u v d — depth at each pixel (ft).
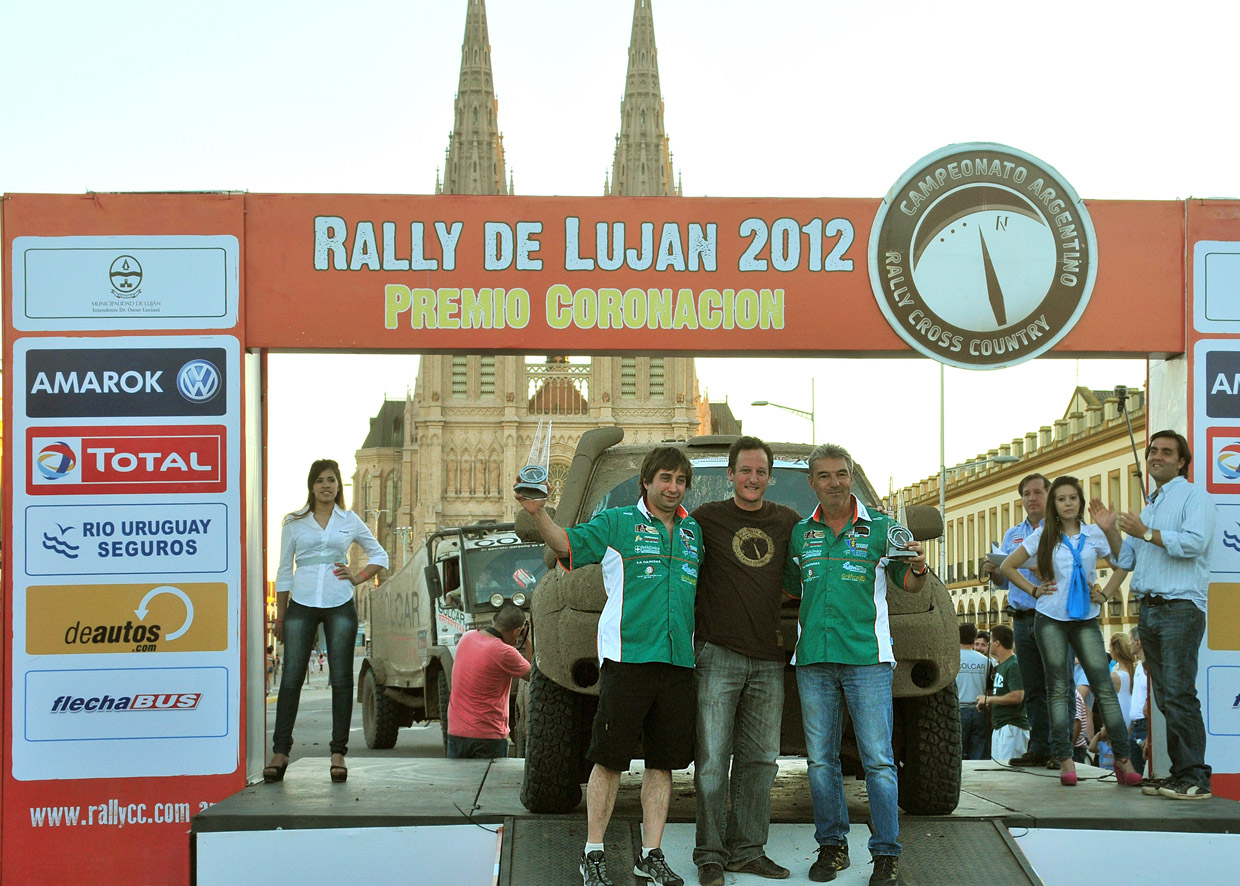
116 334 23.18
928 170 23.88
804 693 18.15
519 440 397.60
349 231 23.52
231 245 23.36
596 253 23.71
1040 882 17.44
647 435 402.72
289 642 24.12
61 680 22.75
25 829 22.58
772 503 18.89
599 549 17.62
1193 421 24.11
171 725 22.80
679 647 17.34
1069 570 24.84
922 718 20.03
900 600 19.60
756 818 18.11
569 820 19.16
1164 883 19.12
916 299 23.76
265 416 24.02
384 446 489.26
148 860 22.63
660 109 440.86
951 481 203.92
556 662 19.48
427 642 55.11
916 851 18.21
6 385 23.06
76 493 22.98
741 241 23.81
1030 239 23.91
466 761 28.45
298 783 23.52
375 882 19.07
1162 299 24.14
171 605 22.90
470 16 445.78
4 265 23.13
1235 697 23.97
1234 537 24.02
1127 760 24.07
